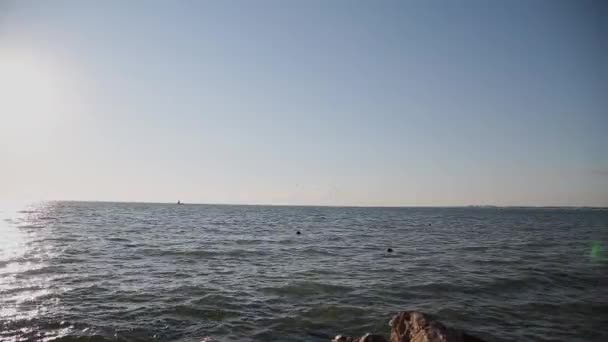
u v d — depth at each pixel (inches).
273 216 3927.2
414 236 1743.4
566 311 526.6
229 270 786.2
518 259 992.9
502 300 579.5
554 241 1519.4
